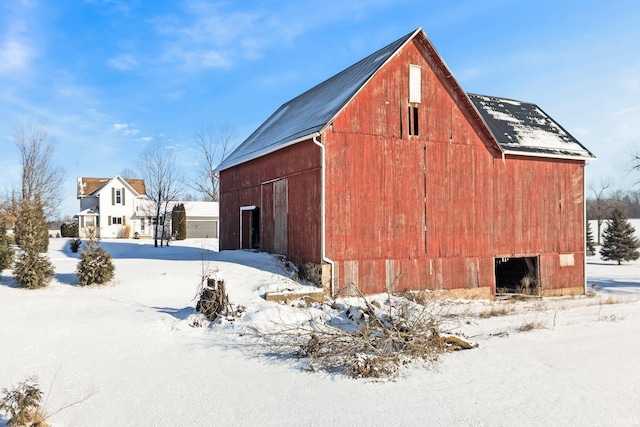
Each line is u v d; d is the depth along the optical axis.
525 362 8.56
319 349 8.48
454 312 14.44
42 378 7.36
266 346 9.36
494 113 20.97
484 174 18.20
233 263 17.95
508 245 18.55
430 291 16.33
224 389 7.00
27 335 9.87
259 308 11.93
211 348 9.26
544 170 19.59
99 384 7.14
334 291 15.19
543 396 6.79
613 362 8.62
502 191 18.55
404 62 16.88
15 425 5.38
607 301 17.17
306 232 16.23
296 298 14.15
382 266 16.03
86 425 5.71
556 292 19.56
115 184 49.25
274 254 18.39
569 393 6.92
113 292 15.21
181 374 7.68
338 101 16.55
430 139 17.17
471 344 9.67
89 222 48.94
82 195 54.34
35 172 43.41
